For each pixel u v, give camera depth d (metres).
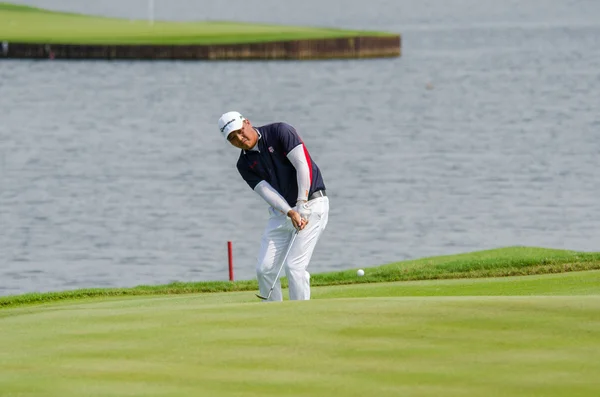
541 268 53.88
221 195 143.38
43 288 86.56
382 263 98.69
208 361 22.16
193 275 92.38
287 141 33.16
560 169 166.88
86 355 23.00
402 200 139.00
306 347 22.91
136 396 19.92
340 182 156.12
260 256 34.91
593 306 25.39
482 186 150.75
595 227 119.62
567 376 20.33
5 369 22.00
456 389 19.77
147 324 25.77
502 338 23.00
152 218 126.25
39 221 125.25
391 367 21.25
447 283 46.44
